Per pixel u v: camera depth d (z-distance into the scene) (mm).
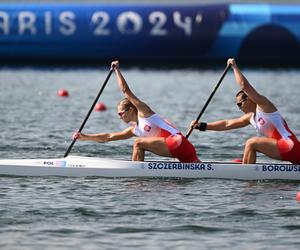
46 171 53938
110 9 137000
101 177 53438
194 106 95250
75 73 129750
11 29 136875
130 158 61188
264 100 52219
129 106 53344
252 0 141500
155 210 44688
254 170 53000
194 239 39500
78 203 46188
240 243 38906
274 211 44531
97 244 38688
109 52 138000
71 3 137875
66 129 76750
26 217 43062
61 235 40000
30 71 131875
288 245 38594
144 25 137000
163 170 53250
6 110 89688
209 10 136750
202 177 53219
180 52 137875
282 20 135625
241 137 71875
